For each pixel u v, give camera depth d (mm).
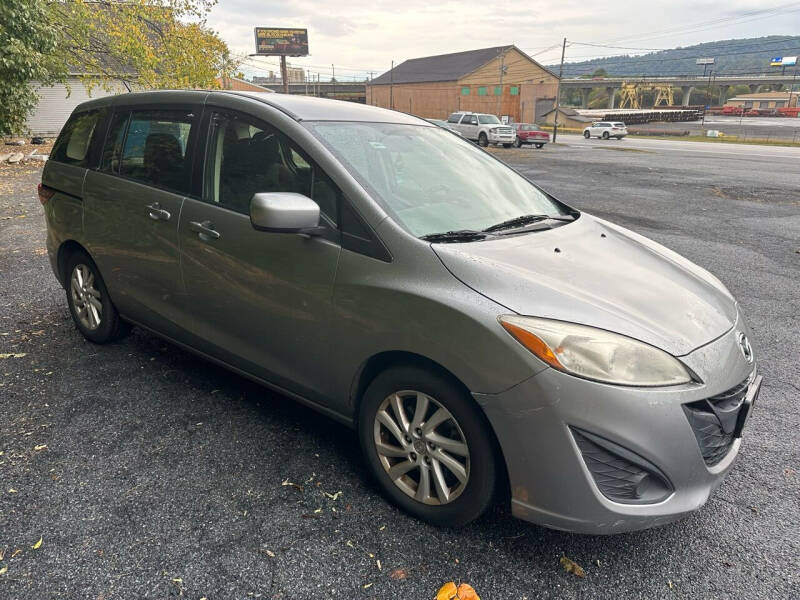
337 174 2498
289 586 2025
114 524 2297
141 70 19109
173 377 3576
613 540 2320
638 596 2043
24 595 1944
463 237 2439
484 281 2145
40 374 3566
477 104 72875
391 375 2324
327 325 2475
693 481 2051
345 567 2119
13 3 13781
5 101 15195
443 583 2064
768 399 3564
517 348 1979
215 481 2584
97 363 3736
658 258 2822
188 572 2068
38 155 16219
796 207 10992
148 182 3305
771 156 25703
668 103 130875
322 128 2760
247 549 2188
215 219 2891
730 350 2209
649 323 2104
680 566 2191
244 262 2752
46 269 5898
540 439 1979
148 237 3246
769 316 5039
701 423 2023
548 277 2238
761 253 7332
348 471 2689
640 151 28516
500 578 2098
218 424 3055
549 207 3229
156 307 3361
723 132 56000
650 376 1957
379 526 2336
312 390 2680
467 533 2316
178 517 2346
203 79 20031
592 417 1920
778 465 2879
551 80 75938
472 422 2121
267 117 2816
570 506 2000
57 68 18000
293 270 2561
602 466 1968
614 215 9898
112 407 3195
